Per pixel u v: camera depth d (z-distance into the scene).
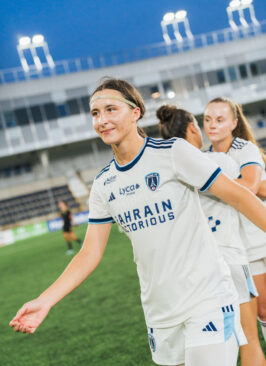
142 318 4.77
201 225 1.67
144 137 1.81
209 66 33.59
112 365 3.58
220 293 1.62
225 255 2.05
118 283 6.82
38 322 1.58
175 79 33.56
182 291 1.62
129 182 1.65
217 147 2.46
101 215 1.81
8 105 31.31
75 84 32.44
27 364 4.06
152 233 1.62
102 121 1.59
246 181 2.18
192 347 1.59
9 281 9.37
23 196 29.56
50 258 11.69
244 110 35.00
